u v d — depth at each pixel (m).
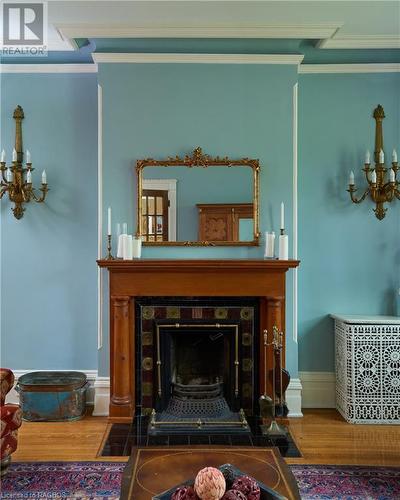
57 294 3.71
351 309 3.69
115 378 3.30
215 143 3.46
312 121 3.68
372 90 3.66
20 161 3.67
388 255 3.68
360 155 3.67
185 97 3.45
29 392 3.35
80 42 3.46
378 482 2.49
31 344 3.71
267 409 3.11
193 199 3.45
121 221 3.45
